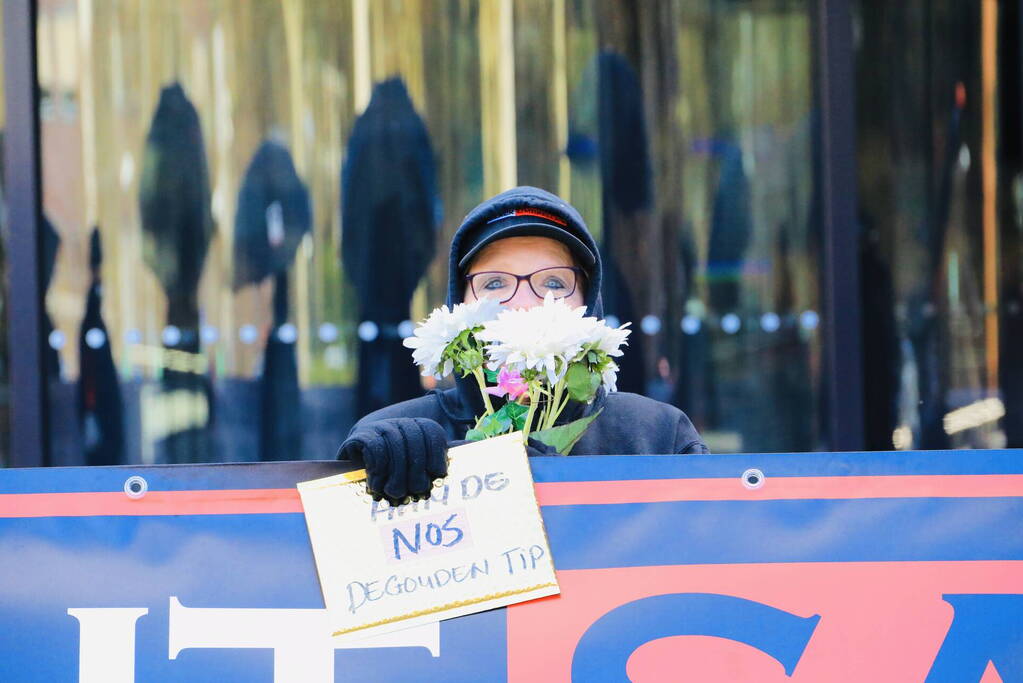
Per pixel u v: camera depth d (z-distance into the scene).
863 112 7.83
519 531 3.58
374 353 7.86
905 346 7.83
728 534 3.60
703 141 7.90
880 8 7.83
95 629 3.57
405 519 3.58
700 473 3.63
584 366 3.63
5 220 7.61
